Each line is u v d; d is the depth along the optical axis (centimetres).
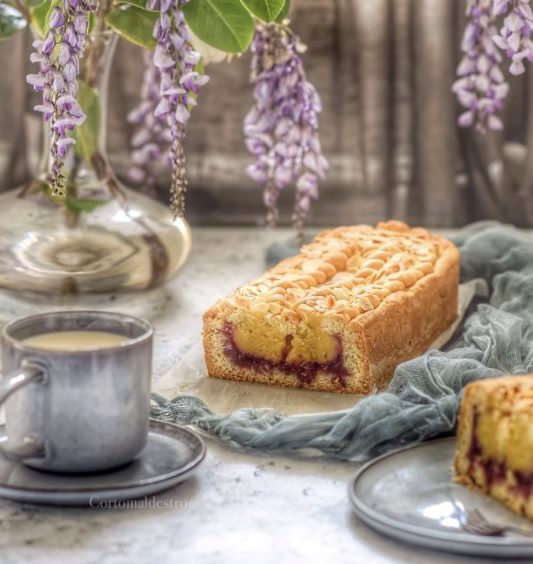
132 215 150
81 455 117
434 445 123
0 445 119
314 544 114
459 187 198
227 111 198
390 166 198
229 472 123
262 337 138
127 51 196
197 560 112
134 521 117
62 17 129
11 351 117
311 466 125
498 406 117
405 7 193
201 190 200
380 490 118
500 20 188
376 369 138
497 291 155
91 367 117
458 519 115
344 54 195
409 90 196
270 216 165
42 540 114
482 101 156
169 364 144
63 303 156
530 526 114
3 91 197
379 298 141
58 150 130
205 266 173
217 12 138
